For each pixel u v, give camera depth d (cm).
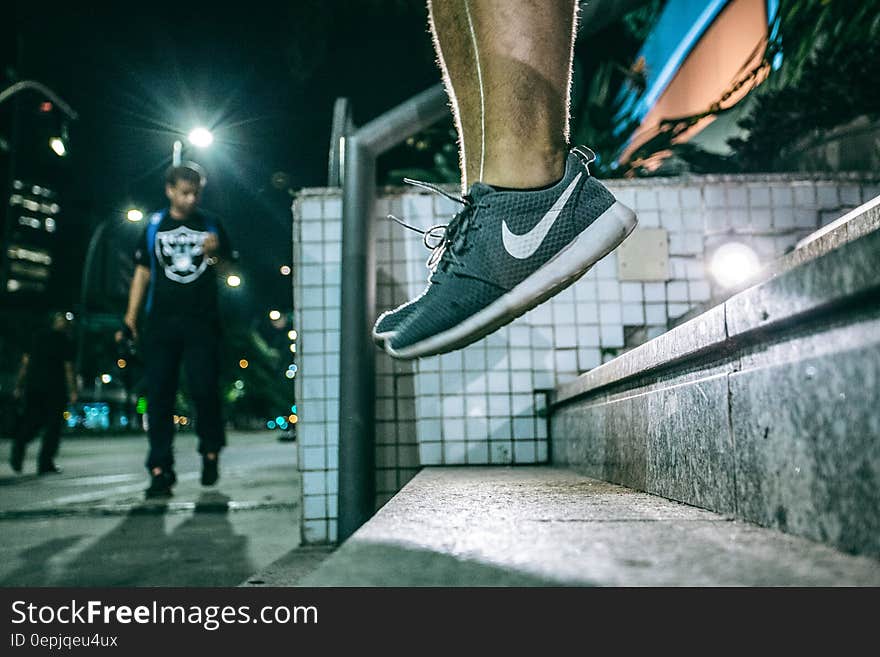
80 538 286
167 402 418
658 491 139
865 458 71
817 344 81
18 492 505
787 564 71
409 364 285
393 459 281
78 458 1041
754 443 97
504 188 133
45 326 699
